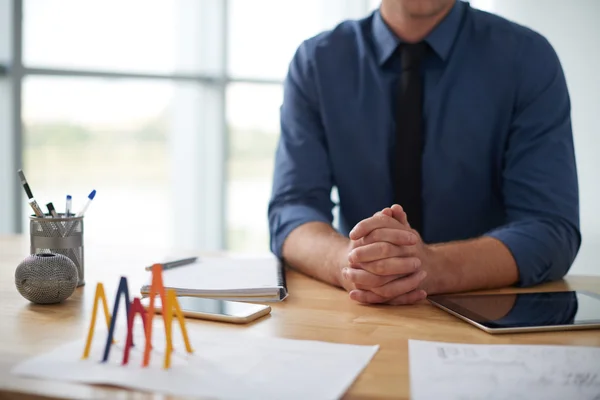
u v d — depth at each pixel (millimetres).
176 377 761
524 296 1190
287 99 1786
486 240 1350
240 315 1017
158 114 3789
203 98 3900
